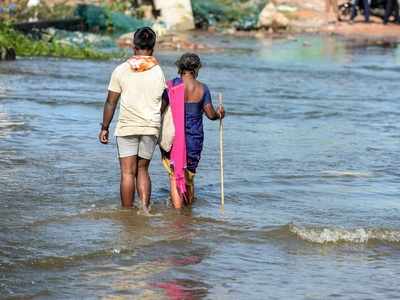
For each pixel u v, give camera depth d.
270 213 17.02
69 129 25.09
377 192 19.28
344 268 13.73
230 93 35.59
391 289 12.80
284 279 13.09
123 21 67.69
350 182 20.20
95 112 28.38
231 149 23.48
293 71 45.53
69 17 65.81
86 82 36.31
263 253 14.36
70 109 28.70
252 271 13.41
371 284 13.00
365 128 28.41
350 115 31.09
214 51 57.00
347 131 27.61
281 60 52.16
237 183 19.55
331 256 14.35
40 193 17.72
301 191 19.06
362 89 39.06
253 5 81.12
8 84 34.12
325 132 27.17
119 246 14.30
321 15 81.88
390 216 17.08
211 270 13.35
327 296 12.40
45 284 12.42
